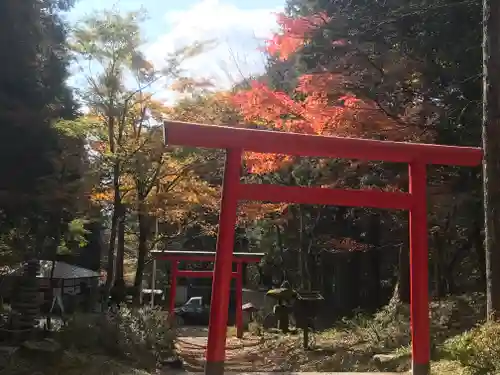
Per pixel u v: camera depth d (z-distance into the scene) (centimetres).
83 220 1644
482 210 1370
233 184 707
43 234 1114
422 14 1223
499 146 867
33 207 977
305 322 1623
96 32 1358
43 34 1010
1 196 897
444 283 1967
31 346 923
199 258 2277
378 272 2536
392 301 1694
